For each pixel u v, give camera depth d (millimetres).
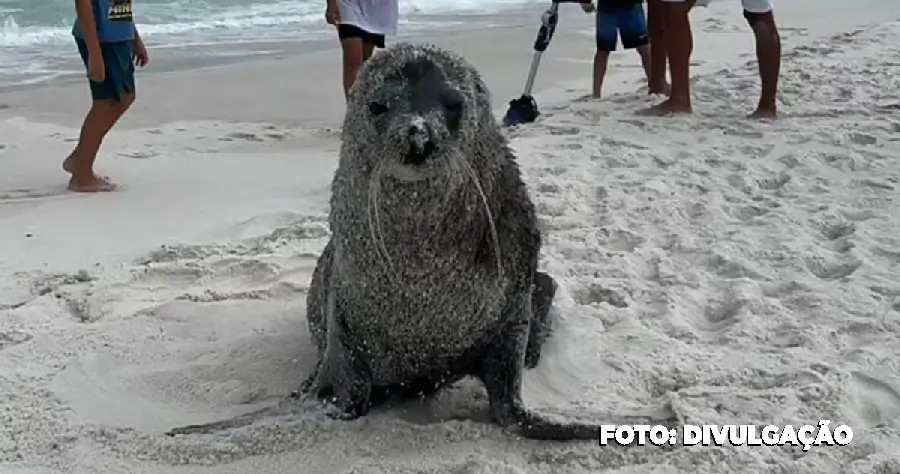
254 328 3053
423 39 10023
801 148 4949
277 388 2672
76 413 2521
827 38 8695
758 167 4621
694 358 2738
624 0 6762
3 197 4605
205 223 4184
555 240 3688
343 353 2383
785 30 9961
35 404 2568
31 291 3418
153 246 3883
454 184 2098
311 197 4562
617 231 3775
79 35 4594
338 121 6582
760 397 2463
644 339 2857
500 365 2369
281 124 6445
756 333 2889
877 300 3090
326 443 2328
